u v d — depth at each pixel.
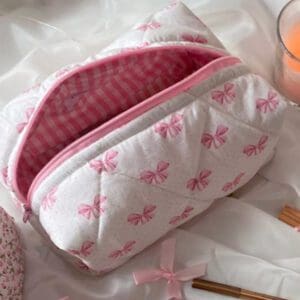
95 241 0.67
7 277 0.69
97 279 0.75
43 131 0.70
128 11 0.93
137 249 0.72
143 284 0.74
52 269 0.76
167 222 0.71
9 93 0.87
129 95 0.73
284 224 0.75
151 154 0.66
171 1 0.92
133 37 0.73
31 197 0.69
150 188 0.67
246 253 0.75
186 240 0.75
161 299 0.74
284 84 0.83
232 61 0.71
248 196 0.79
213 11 0.90
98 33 0.92
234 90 0.70
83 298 0.74
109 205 0.66
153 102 0.67
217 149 0.69
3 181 0.71
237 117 0.69
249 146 0.70
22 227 0.78
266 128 0.70
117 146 0.66
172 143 0.67
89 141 0.66
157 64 0.72
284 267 0.73
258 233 0.75
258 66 0.86
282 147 0.80
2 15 0.94
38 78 0.88
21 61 0.89
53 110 0.69
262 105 0.70
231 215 0.77
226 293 0.73
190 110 0.67
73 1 0.95
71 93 0.69
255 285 0.73
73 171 0.66
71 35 0.92
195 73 0.69
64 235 0.66
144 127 0.67
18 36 0.93
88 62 0.69
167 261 0.74
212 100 0.68
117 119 0.66
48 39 0.92
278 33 0.80
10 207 0.80
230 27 0.89
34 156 0.71
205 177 0.70
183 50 0.70
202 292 0.74
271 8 0.91
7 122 0.70
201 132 0.68
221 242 0.76
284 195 0.79
